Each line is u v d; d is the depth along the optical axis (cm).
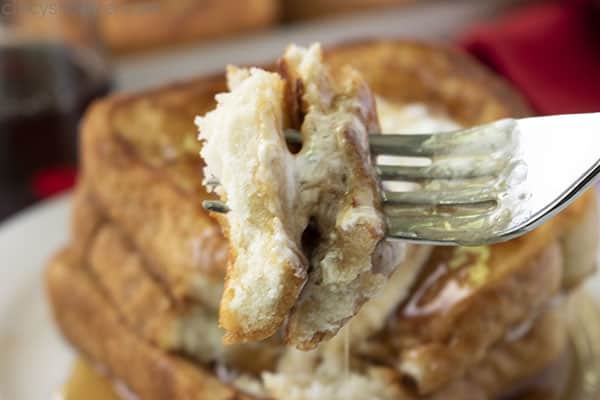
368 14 65
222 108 24
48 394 35
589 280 37
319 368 30
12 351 37
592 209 32
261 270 23
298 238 24
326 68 25
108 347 33
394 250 24
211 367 31
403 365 29
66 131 46
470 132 24
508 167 23
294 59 25
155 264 32
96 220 35
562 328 33
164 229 32
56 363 36
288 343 24
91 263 35
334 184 24
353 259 24
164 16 58
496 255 30
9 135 45
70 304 35
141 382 32
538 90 49
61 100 45
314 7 65
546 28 52
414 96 36
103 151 35
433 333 29
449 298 30
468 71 37
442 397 30
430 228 24
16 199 46
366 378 29
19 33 48
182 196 32
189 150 34
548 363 33
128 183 33
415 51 37
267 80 24
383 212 24
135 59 58
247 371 31
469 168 24
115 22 57
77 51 48
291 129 25
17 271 40
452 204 24
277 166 24
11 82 45
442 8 67
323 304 24
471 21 66
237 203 24
